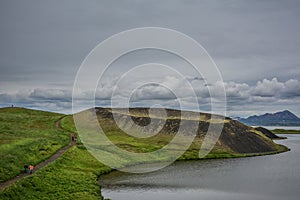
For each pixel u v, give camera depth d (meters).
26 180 60.62
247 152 146.88
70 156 93.69
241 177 84.81
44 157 86.44
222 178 83.44
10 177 62.75
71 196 58.38
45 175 68.56
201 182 78.12
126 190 69.56
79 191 62.62
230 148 146.88
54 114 198.25
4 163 68.81
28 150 86.94
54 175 70.88
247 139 161.25
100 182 77.62
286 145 185.88
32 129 133.12
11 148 84.56
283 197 64.12
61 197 57.16
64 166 82.81
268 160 122.00
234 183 76.94
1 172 63.09
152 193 66.94
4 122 145.50
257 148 154.50
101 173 87.69
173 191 68.88
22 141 96.38
